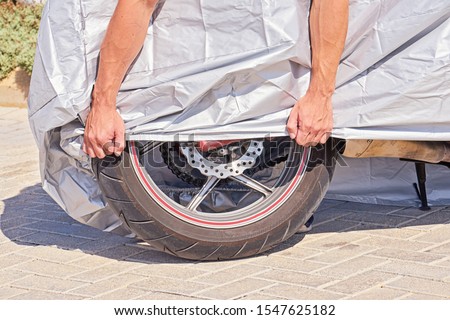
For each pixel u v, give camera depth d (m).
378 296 3.40
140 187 3.65
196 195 3.81
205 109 3.55
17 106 8.05
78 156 3.63
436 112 3.61
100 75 3.50
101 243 4.18
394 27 3.57
